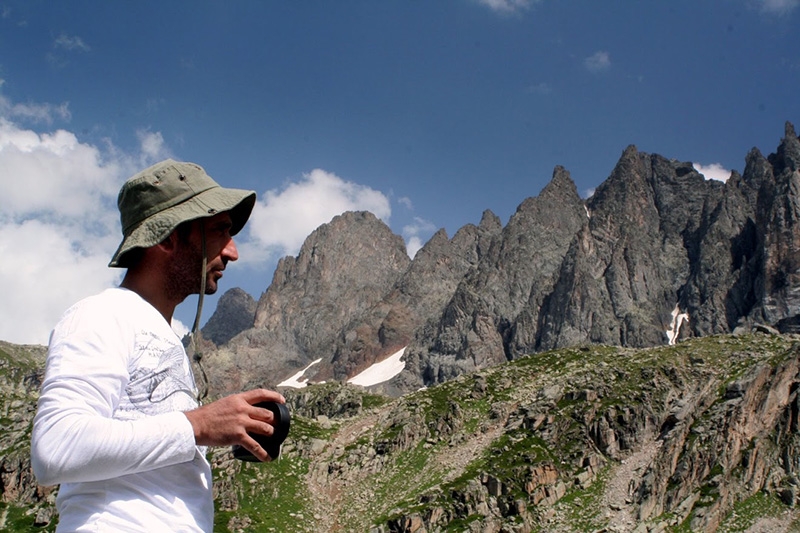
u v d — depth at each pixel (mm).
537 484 88125
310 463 101188
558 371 123188
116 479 4488
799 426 90250
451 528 79625
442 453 100688
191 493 4738
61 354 4504
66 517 4473
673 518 82062
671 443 92938
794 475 85062
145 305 5031
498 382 121812
